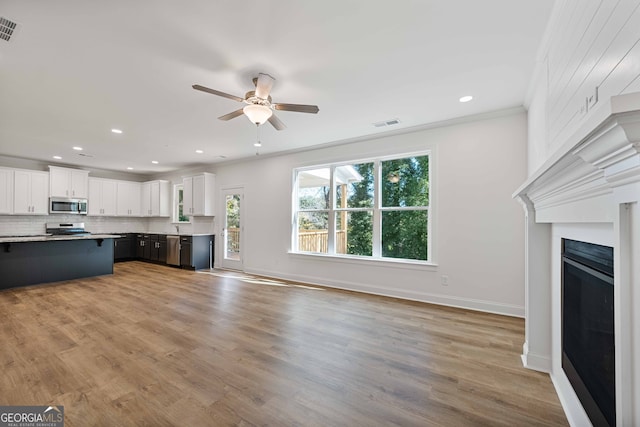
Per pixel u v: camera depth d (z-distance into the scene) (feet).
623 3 3.19
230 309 11.43
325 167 16.17
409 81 8.47
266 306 11.84
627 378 2.83
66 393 5.88
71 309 11.30
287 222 17.37
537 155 8.48
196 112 10.84
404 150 13.12
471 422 5.15
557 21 5.72
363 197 14.79
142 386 6.15
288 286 15.47
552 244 6.61
